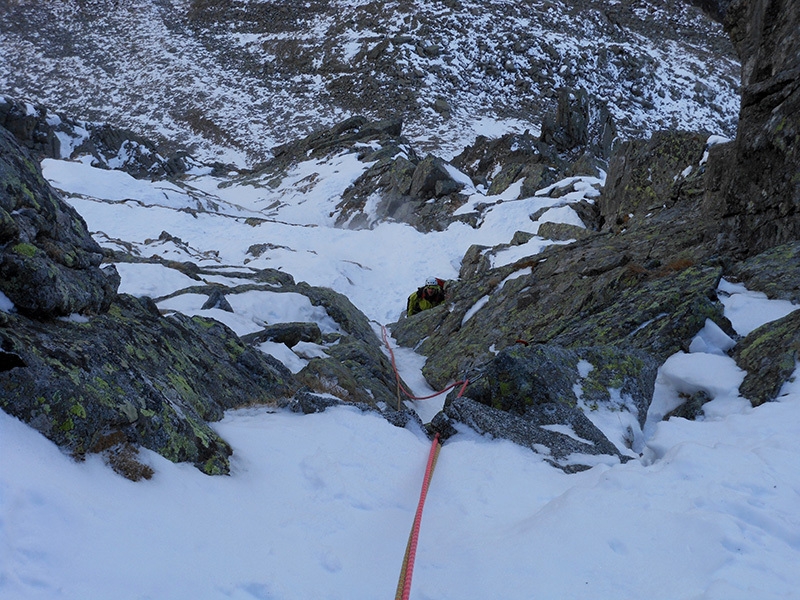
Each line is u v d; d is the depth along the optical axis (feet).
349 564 11.11
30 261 12.44
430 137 189.88
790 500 12.96
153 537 9.74
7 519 8.46
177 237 71.15
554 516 12.73
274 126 209.56
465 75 225.35
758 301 25.96
